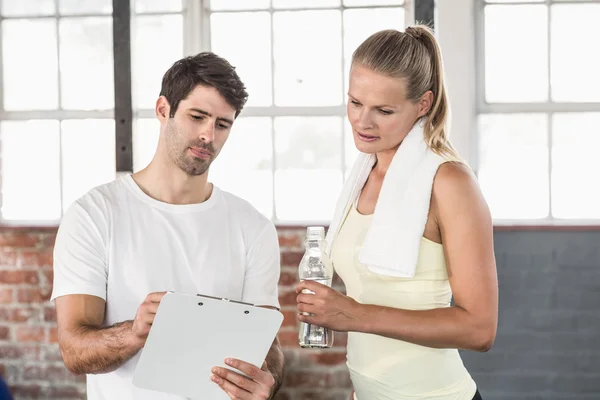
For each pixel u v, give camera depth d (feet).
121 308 5.36
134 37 11.81
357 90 5.08
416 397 5.21
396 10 11.64
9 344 11.75
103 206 5.45
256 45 11.86
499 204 11.62
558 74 11.51
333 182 11.82
